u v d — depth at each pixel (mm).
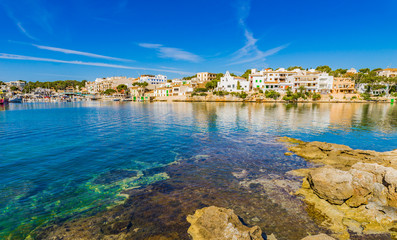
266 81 129875
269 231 8844
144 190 12414
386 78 123062
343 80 120188
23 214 9977
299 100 110750
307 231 8836
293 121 42188
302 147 21500
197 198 11453
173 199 11352
